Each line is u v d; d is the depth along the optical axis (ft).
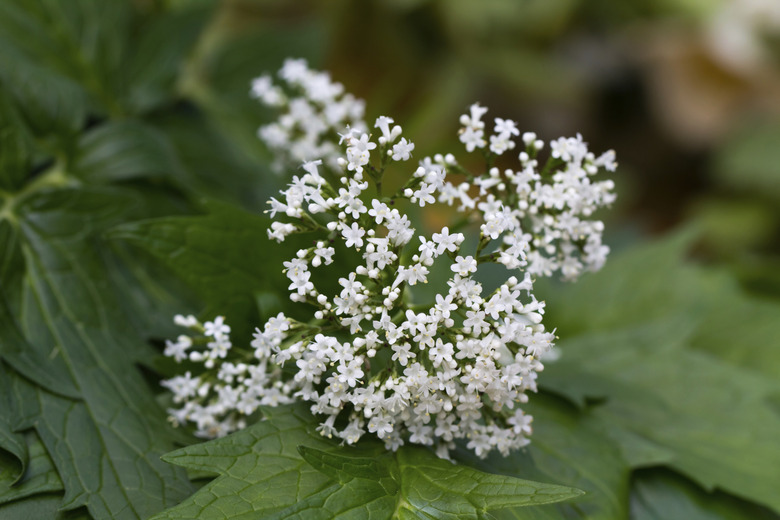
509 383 0.96
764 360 1.34
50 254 1.11
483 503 0.95
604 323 1.37
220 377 1.02
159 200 1.24
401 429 1.01
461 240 0.97
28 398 1.03
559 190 1.02
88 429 1.03
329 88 1.20
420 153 1.92
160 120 1.37
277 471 0.96
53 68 1.28
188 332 1.14
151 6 1.50
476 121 1.03
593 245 1.04
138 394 1.07
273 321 0.98
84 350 1.07
